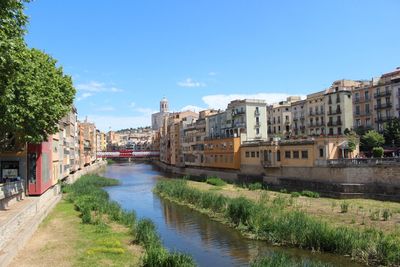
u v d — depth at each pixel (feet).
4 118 92.99
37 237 101.09
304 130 348.38
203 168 340.39
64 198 187.01
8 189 111.96
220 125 345.31
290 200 160.04
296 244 104.12
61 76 144.87
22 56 76.74
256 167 253.44
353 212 136.15
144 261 77.36
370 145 240.94
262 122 316.60
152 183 301.22
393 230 108.06
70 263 78.33
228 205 147.95
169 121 491.72
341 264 88.07
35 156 142.92
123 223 124.67
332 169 187.93
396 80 264.31
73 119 317.22
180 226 137.28
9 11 64.28
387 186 162.81
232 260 95.71
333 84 334.03
